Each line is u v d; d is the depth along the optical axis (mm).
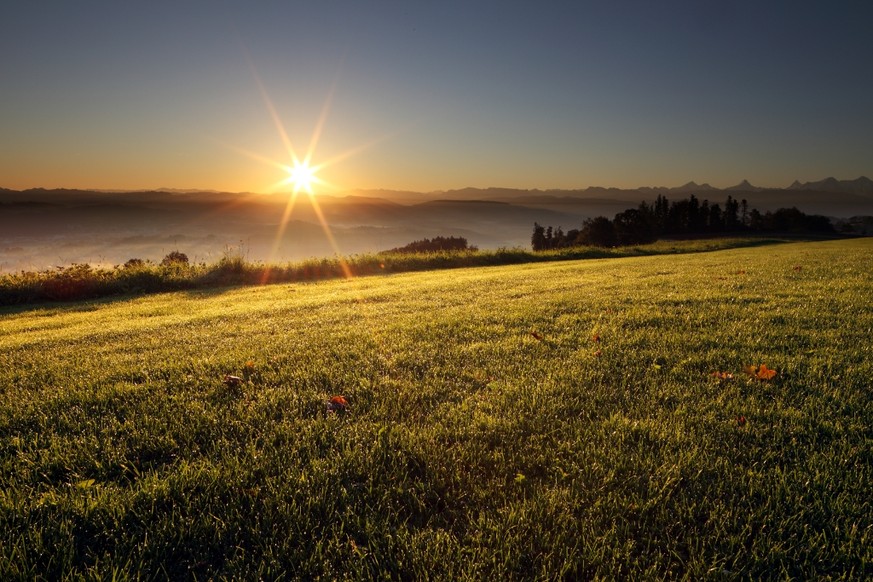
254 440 2852
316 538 2021
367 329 6090
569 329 5531
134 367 4629
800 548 1889
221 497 2326
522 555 1901
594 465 2457
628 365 4082
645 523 2057
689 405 3188
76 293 14656
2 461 2740
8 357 5598
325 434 2896
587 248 32406
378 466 2516
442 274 17547
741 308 6438
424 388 3625
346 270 20141
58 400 3688
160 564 1895
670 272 12352
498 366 4164
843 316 5617
